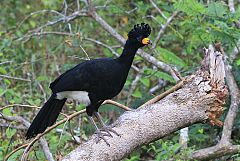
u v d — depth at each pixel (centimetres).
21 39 1535
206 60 974
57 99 997
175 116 939
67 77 977
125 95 1459
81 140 1171
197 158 1087
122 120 931
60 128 1245
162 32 1429
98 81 972
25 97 1377
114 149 898
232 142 1209
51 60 1573
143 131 922
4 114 1174
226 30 1132
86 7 1508
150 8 1631
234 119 1167
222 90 953
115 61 990
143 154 1271
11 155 1077
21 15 1847
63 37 1652
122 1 1633
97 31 1692
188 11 1150
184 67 1343
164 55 1323
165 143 1073
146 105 966
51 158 1077
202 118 953
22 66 1517
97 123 1330
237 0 1534
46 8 1766
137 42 980
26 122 1159
